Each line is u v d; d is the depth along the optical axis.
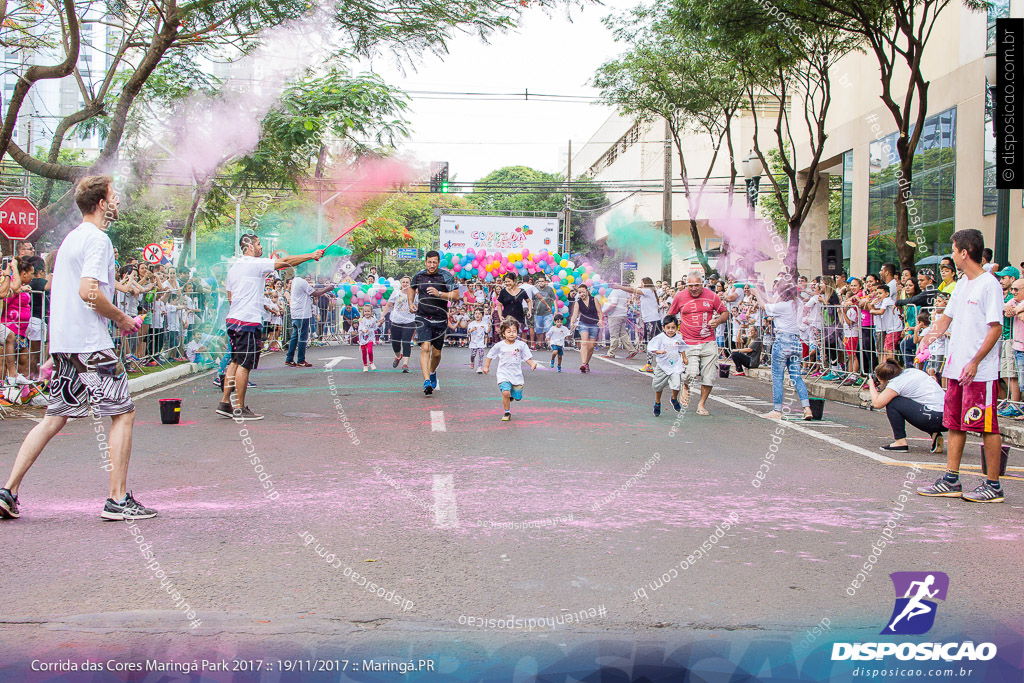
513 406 10.01
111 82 12.30
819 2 13.55
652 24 21.53
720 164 33.84
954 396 5.64
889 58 18.52
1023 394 9.39
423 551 4.16
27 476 5.84
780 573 3.90
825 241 13.89
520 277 23.09
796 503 5.30
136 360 12.33
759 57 16.19
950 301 5.82
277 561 3.98
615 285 18.94
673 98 23.66
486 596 3.55
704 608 3.46
